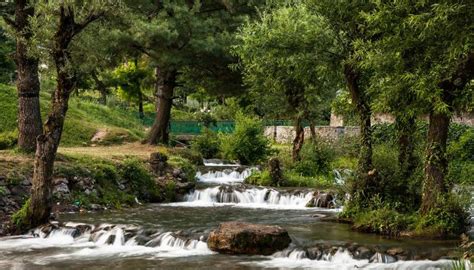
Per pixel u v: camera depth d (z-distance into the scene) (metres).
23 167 17.70
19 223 14.70
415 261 11.03
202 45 25.62
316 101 24.94
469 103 12.40
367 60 12.45
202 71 29.67
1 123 31.48
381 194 14.95
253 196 21.03
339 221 15.63
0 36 42.59
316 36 14.68
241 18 27.22
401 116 12.78
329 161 25.59
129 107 57.84
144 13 27.42
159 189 21.20
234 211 18.25
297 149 26.14
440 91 11.24
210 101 59.75
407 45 11.70
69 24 14.09
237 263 11.31
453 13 10.15
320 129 35.50
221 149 32.34
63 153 20.39
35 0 16.55
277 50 15.36
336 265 11.15
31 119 19.53
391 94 12.09
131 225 14.56
